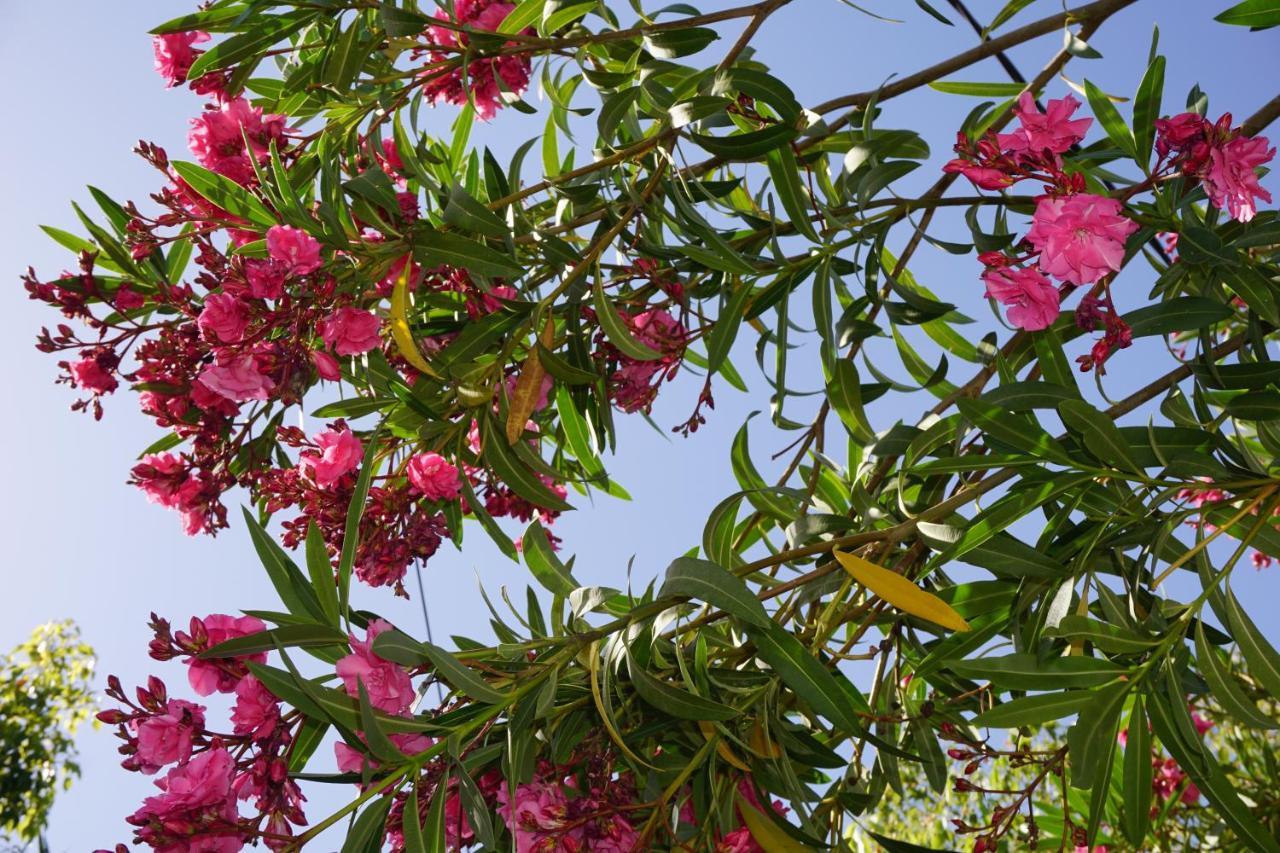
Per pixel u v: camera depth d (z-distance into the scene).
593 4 2.50
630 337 2.19
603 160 2.31
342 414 2.31
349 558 1.69
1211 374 1.95
